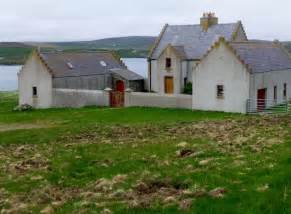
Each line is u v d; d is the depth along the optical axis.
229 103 58.12
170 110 59.56
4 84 174.62
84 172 24.20
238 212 15.19
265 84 60.25
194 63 73.69
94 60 79.19
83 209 16.69
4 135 42.66
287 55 68.44
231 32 75.31
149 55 77.50
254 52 61.22
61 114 60.00
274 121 40.47
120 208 16.41
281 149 24.52
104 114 56.97
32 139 39.91
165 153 27.77
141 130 40.88
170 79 74.50
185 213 15.42
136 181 20.19
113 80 78.94
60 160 27.77
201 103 59.94
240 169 20.66
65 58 76.00
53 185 21.58
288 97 66.88
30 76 73.75
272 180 17.98
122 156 27.95
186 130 38.44
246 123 40.41
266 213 15.07
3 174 24.55
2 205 18.44
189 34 78.50
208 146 28.16
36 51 73.31
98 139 37.06
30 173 24.41
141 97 63.47
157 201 16.89
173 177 20.20
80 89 72.50
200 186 18.28
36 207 17.61
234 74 57.56
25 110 70.38
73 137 39.41
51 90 71.75
